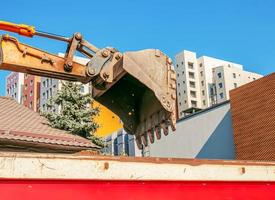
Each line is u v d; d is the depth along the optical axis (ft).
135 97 14.28
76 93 73.77
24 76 326.24
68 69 12.76
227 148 87.76
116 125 204.23
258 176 10.90
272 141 76.13
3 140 36.17
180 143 100.42
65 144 39.96
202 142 94.48
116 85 14.20
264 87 79.41
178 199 9.54
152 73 12.50
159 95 12.39
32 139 37.91
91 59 12.87
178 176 9.66
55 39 12.86
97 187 8.64
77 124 69.51
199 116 96.27
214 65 349.20
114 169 8.89
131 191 9.00
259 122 79.41
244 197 10.52
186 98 338.75
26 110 49.47
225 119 89.15
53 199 8.11
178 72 351.87
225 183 10.38
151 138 13.43
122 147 196.75
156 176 9.37
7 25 12.30
